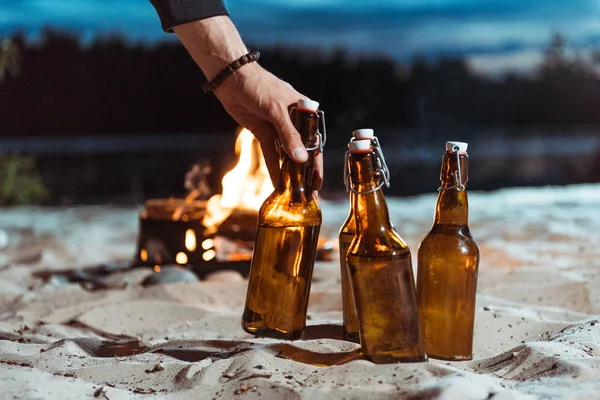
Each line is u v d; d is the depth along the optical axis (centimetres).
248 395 92
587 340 113
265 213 105
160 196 498
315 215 106
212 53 115
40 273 226
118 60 912
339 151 702
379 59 1001
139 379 105
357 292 100
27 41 885
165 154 689
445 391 86
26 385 92
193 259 206
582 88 925
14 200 457
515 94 950
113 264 236
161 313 159
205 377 101
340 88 1001
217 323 151
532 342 112
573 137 810
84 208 431
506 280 179
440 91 977
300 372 100
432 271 106
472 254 106
